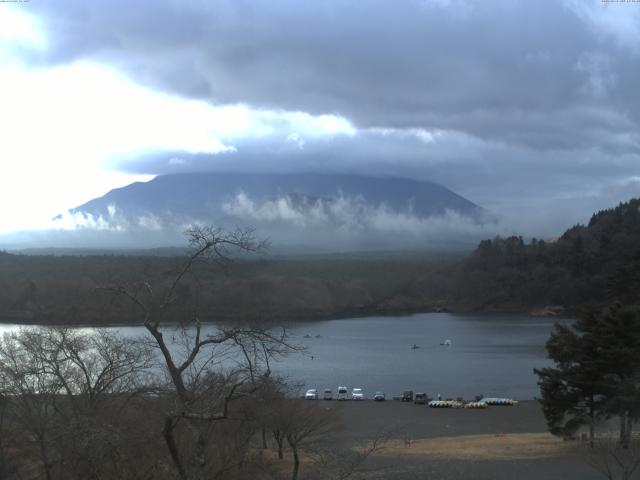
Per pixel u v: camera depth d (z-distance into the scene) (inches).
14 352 1718.8
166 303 780.6
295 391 2792.8
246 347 818.8
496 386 4237.2
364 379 4520.2
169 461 904.9
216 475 893.8
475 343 6594.5
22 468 1255.5
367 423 2819.9
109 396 1106.7
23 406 1168.8
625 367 1828.2
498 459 1899.6
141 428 898.7
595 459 1600.6
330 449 1836.9
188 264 765.9
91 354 1419.8
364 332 7706.7
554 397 1939.0
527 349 6102.4
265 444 1918.1
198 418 736.3
